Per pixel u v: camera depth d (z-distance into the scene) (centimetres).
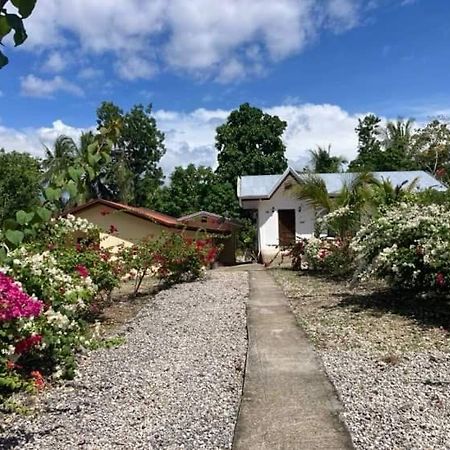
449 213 869
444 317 805
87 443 408
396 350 649
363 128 4044
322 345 689
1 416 473
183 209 3359
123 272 1170
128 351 709
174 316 948
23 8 165
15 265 570
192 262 1432
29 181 2333
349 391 499
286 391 497
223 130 3572
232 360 635
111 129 317
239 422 425
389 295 1010
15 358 538
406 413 437
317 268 1556
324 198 1596
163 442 404
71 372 575
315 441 384
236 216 3275
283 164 3519
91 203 1980
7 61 171
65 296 625
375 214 1271
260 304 1012
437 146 3600
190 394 518
